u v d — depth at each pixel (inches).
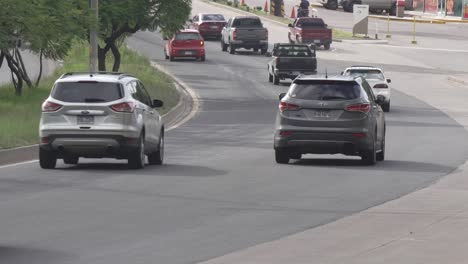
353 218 1360.7
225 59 5812.0
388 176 1902.1
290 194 1616.6
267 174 1915.6
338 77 2127.2
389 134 2970.0
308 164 2124.8
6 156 2156.7
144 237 1198.3
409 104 4099.4
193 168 2021.4
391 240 1173.1
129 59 5019.7
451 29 7770.7
